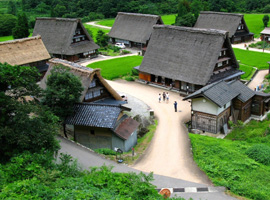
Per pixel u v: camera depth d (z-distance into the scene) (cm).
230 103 3122
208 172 2094
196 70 3759
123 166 2183
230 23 6372
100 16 9281
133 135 2630
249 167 2147
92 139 2600
